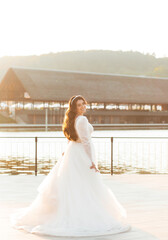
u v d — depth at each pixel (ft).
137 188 28.27
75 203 16.26
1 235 16.01
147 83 311.06
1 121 242.78
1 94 257.75
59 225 16.03
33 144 103.50
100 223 16.15
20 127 218.18
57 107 258.98
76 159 16.74
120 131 206.28
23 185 29.48
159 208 21.80
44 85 259.19
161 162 58.80
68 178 16.60
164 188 28.32
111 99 273.75
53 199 16.57
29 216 17.12
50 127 226.17
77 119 16.44
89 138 16.52
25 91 254.27
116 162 59.21
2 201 23.59
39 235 15.97
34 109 248.73
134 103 285.02
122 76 306.35
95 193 16.69
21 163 57.26
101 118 266.77
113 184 30.04
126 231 16.83
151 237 15.98
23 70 261.03
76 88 272.31
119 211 17.08
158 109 300.61
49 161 60.13
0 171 47.26
